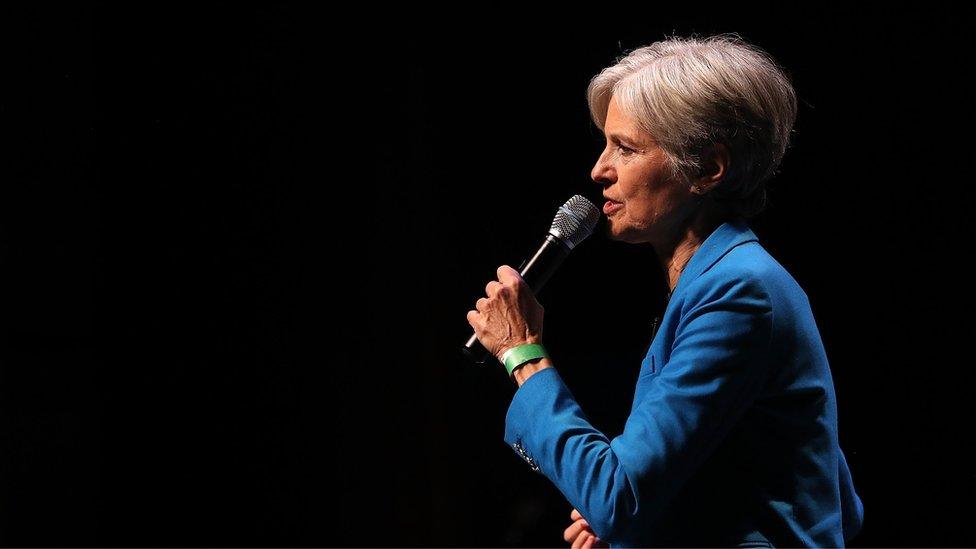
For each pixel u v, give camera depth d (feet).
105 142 27.68
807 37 23.61
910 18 22.89
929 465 23.41
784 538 9.37
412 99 27.58
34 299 27.68
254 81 27.96
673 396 9.18
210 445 28.84
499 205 27.50
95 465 28.35
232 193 28.32
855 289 23.76
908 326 23.48
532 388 9.89
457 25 27.20
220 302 28.63
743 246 9.79
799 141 23.80
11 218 27.25
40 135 27.20
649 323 26.08
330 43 27.84
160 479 28.63
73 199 27.66
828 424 9.70
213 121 28.02
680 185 9.97
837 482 9.79
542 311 10.60
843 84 23.45
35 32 26.89
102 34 27.32
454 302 28.09
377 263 28.30
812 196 23.85
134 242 28.14
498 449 28.58
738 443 9.48
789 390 9.45
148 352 28.45
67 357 28.02
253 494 28.94
